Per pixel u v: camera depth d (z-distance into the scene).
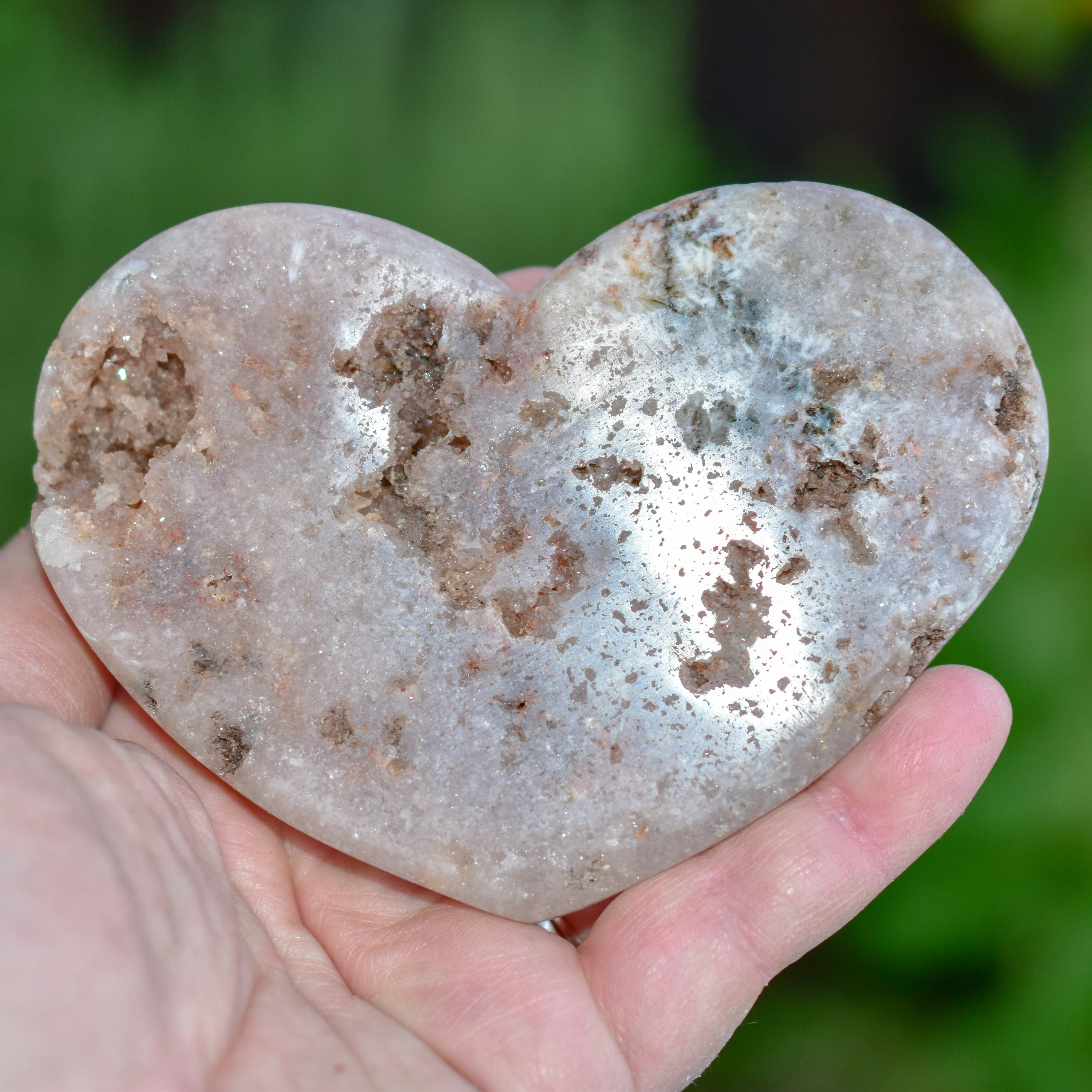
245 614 0.18
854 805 0.18
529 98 0.31
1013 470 0.18
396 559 0.19
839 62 0.33
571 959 0.18
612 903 0.19
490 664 0.18
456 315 0.19
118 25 0.32
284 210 0.19
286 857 0.20
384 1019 0.17
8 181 0.30
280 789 0.18
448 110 0.31
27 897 0.15
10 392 0.29
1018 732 0.25
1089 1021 0.24
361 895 0.19
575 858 0.18
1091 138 0.31
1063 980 0.25
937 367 0.18
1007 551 0.18
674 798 0.18
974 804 0.25
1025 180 0.30
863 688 0.18
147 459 0.19
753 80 0.33
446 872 0.18
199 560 0.18
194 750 0.18
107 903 0.16
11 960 0.15
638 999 0.18
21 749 0.16
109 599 0.18
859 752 0.19
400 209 0.30
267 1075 0.16
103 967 0.15
